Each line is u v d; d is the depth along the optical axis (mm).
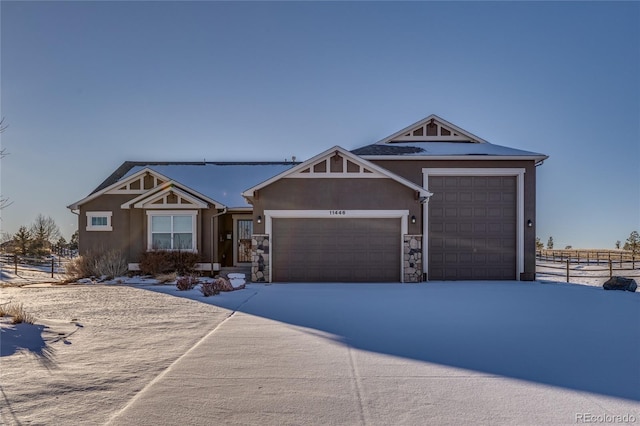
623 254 39562
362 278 16141
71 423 4027
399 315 9430
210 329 7965
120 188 19469
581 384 5098
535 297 12414
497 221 17234
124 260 18406
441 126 19500
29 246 30812
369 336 7418
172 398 4598
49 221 42781
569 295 12875
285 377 5258
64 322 8414
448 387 4965
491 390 4883
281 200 16156
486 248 17156
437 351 6469
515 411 4336
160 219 18719
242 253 20312
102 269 17812
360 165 16203
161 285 15492
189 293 13031
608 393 4828
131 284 15852
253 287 14609
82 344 6816
